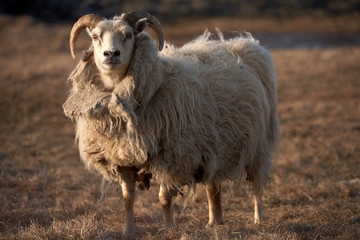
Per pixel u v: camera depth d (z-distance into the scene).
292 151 16.73
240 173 9.97
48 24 57.00
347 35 60.62
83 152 8.93
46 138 19.42
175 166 8.81
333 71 31.80
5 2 62.28
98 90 8.34
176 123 8.65
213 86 9.55
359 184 12.41
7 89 27.56
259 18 73.56
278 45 50.12
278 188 12.59
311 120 21.80
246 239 7.92
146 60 8.24
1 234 8.46
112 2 71.62
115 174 8.94
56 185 12.97
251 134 9.86
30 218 9.81
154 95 8.59
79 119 9.02
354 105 24.48
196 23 67.75
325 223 9.49
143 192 12.62
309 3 85.31
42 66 33.97
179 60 9.43
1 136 19.41
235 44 10.86
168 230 8.60
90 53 8.47
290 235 8.23
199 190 10.11
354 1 87.88
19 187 12.55
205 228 8.68
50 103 25.20
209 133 9.16
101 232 8.27
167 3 79.31
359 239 8.02
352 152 16.44
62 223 8.76
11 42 45.69
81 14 9.46
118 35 8.02
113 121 8.25
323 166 15.16
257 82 10.33
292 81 29.72
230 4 81.50
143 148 8.33
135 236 8.74
